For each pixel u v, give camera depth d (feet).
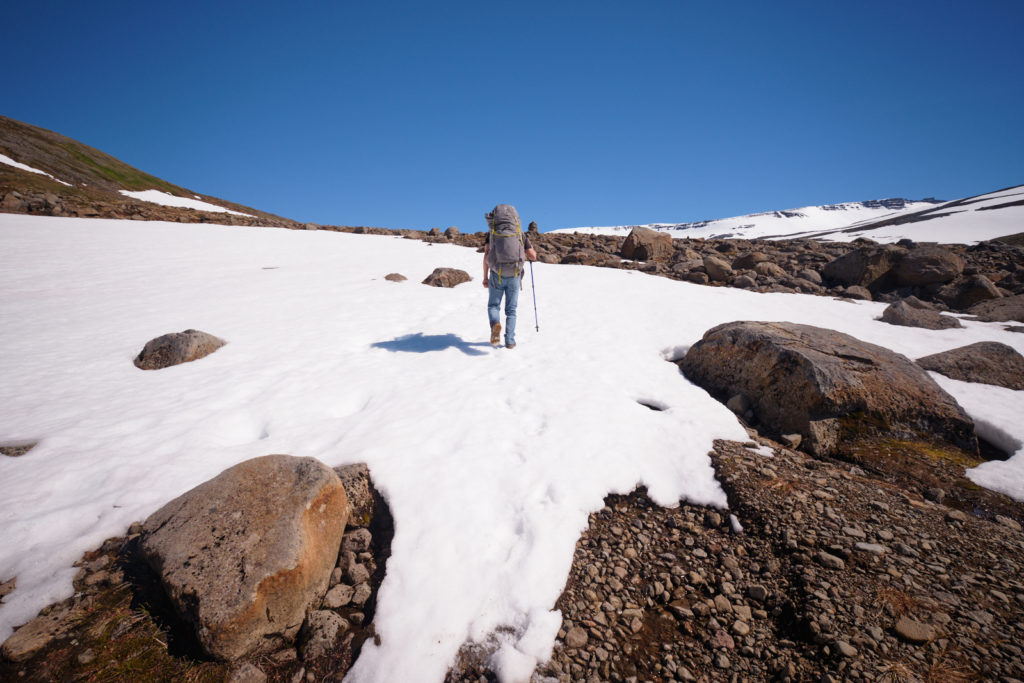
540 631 9.47
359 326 30.35
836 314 34.53
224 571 9.13
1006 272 45.03
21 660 8.69
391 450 14.51
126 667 8.68
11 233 60.54
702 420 17.61
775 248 65.51
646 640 9.71
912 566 10.91
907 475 14.84
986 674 8.57
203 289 41.60
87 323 30.73
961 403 19.30
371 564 11.18
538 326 29.60
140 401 19.16
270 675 8.84
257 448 15.12
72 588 9.98
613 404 18.34
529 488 13.06
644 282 43.96
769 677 8.87
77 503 12.11
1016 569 10.96
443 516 11.89
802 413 17.65
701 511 13.12
